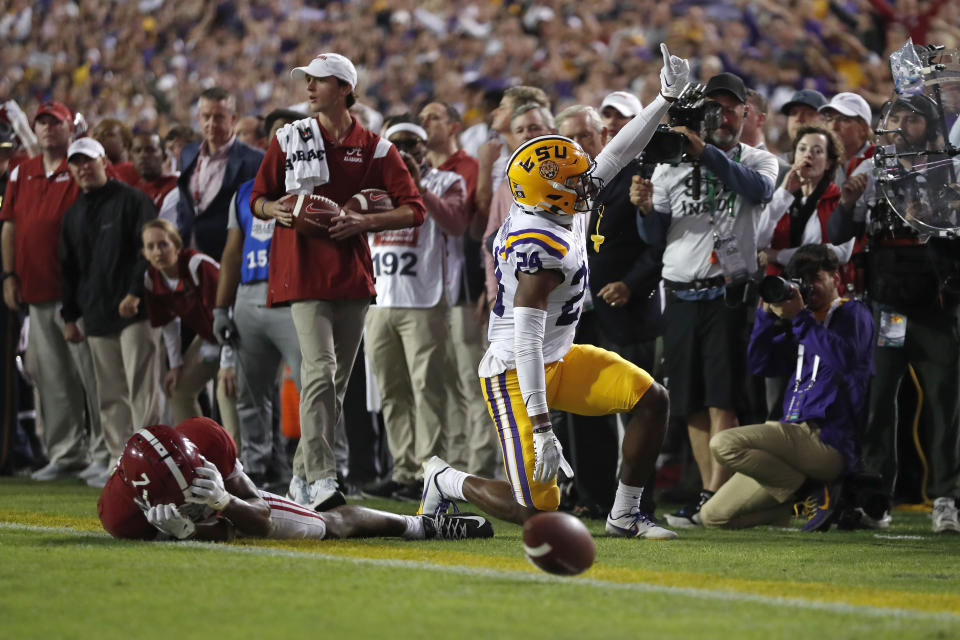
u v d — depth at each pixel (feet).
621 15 160.35
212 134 92.12
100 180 92.07
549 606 38.73
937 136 64.80
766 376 71.97
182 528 50.62
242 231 80.07
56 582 42.50
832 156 76.54
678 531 66.95
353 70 69.46
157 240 84.07
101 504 53.42
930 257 68.44
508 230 54.54
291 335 77.77
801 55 141.69
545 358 56.39
